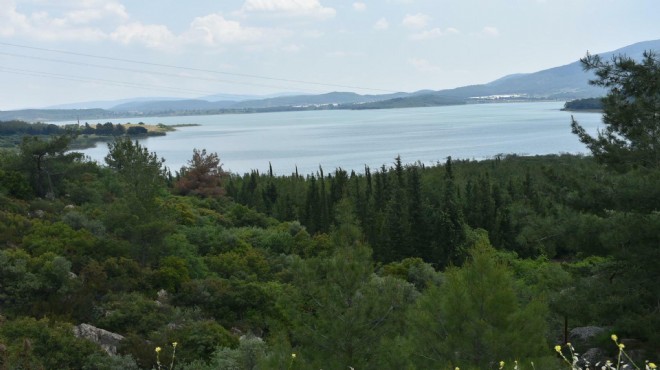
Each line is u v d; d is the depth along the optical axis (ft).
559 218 75.15
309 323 54.49
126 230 120.37
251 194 294.46
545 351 45.52
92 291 89.15
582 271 73.26
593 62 73.77
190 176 259.60
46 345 62.49
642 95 70.44
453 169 386.73
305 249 164.14
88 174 188.14
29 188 150.51
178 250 124.88
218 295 100.01
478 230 211.61
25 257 91.30
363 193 270.26
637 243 63.46
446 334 47.09
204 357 73.15
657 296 62.03
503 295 45.73
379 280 59.72
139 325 81.46
